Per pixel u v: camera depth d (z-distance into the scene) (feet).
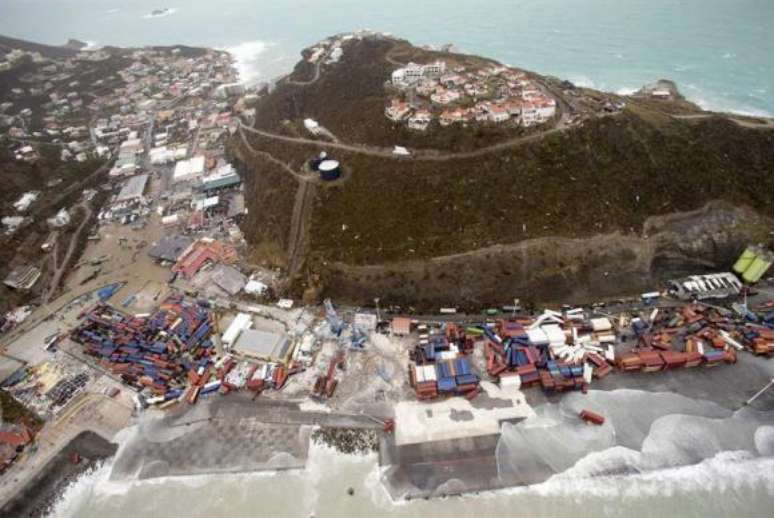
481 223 386.73
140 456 288.92
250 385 317.63
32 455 291.99
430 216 394.73
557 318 349.61
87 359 352.28
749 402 290.76
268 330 365.81
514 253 373.40
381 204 409.69
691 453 267.80
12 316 398.42
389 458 277.03
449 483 263.08
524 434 282.77
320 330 360.28
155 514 261.03
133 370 336.70
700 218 388.98
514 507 251.60
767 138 415.44
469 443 280.10
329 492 264.72
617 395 300.40
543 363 313.94
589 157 406.62
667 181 400.47
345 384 320.09
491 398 303.68
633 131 418.51
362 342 346.13
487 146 416.46
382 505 256.93
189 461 284.61
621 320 344.49
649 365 309.01
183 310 386.11
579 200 391.45
